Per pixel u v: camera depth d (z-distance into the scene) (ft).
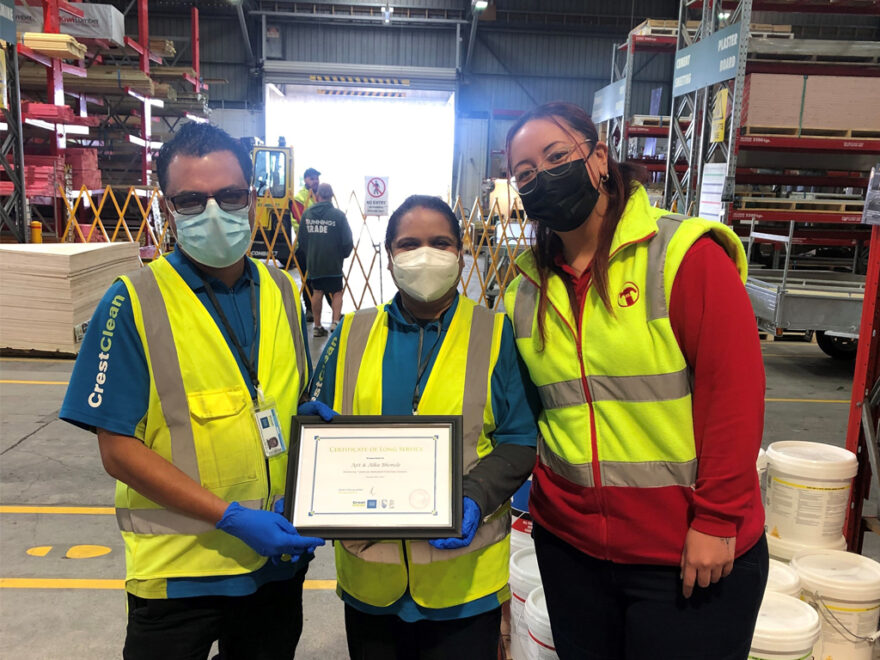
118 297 4.76
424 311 5.45
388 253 5.47
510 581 7.58
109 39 33.45
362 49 72.38
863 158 26.89
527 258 5.40
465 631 5.30
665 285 4.64
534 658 6.98
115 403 4.65
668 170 28.96
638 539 4.84
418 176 76.33
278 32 71.26
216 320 5.02
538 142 4.91
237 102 72.18
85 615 9.17
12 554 10.72
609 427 4.91
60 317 21.77
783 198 25.39
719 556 4.49
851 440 9.25
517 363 5.42
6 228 30.81
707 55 24.95
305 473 4.83
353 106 74.90
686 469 4.72
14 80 26.37
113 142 40.11
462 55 72.74
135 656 5.06
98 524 11.76
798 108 23.21
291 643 5.58
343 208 76.79
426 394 5.21
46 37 27.35
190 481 4.70
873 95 23.16
